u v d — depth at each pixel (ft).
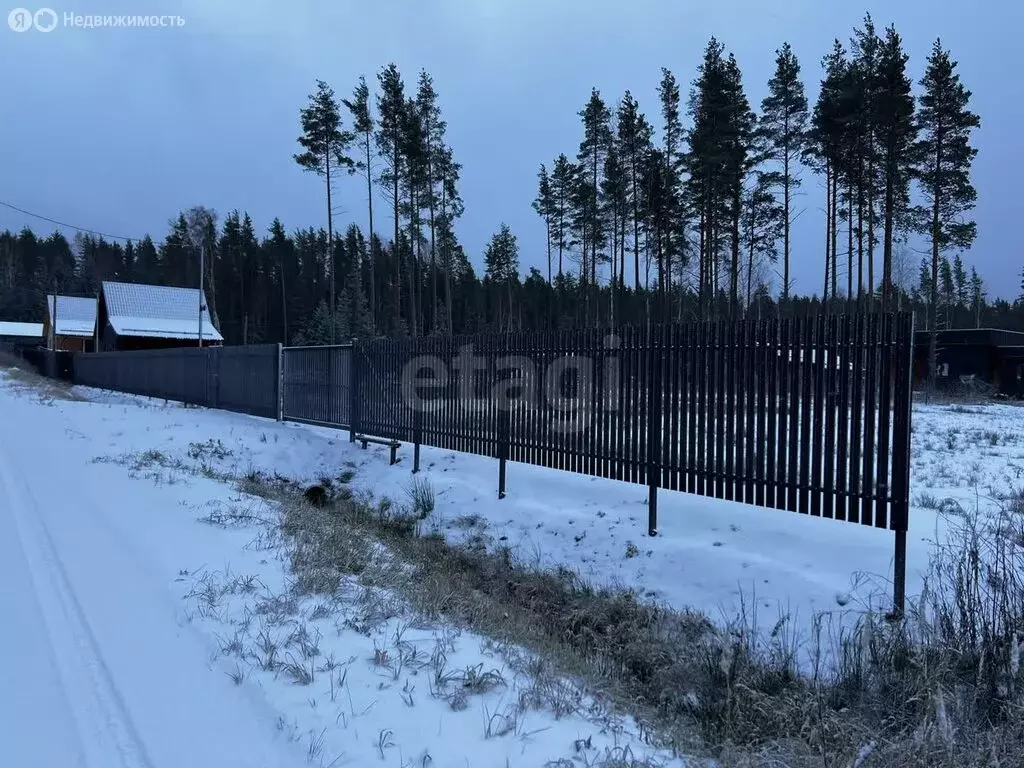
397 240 124.88
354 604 16.94
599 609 19.95
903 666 14.26
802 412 19.40
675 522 24.31
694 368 22.66
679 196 119.65
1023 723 11.41
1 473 31.63
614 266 137.18
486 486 31.96
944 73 103.50
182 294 164.14
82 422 52.44
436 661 13.73
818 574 19.34
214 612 15.65
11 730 10.55
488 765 10.16
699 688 15.10
